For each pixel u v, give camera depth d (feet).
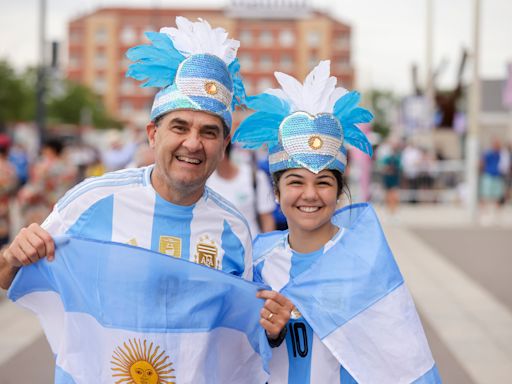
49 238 8.63
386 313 9.11
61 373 8.77
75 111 218.79
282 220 18.10
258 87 277.44
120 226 8.94
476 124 54.44
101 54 284.82
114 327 8.63
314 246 9.57
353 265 9.32
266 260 9.86
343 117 9.66
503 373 18.04
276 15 276.21
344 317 9.15
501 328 22.45
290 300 9.34
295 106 9.56
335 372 9.36
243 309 9.11
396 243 42.55
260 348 9.15
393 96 250.16
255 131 9.75
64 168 32.14
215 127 8.78
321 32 276.00
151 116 9.06
